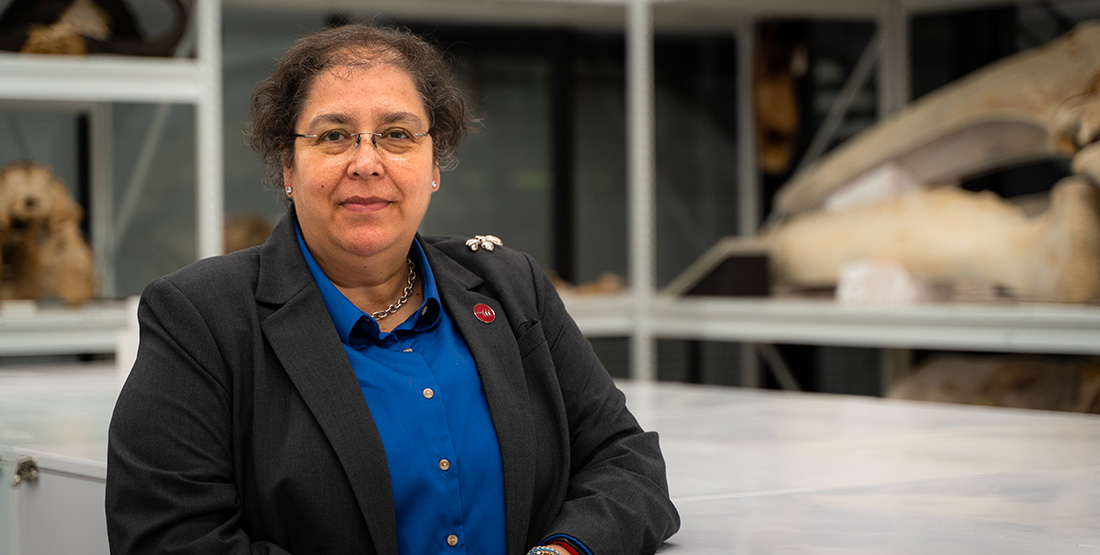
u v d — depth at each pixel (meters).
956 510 1.33
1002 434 1.97
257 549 1.07
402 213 1.18
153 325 1.13
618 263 4.53
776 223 4.29
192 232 3.95
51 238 3.25
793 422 2.14
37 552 1.55
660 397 2.57
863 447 1.83
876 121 4.08
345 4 3.98
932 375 3.61
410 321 1.23
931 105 3.68
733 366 4.48
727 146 4.56
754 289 3.96
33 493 1.55
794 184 4.21
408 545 1.13
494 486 1.18
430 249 1.30
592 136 4.48
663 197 4.51
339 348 1.15
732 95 4.55
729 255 3.96
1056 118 3.22
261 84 1.23
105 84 3.24
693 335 4.01
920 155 3.74
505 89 4.34
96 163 3.81
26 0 3.21
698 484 1.52
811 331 3.69
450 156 1.33
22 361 3.64
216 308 1.13
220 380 1.11
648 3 4.04
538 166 4.40
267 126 1.22
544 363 1.26
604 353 4.33
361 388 1.15
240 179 3.98
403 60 1.21
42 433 1.71
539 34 4.39
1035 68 3.41
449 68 1.33
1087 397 3.18
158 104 3.88
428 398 1.16
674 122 4.52
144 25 3.78
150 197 3.89
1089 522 1.26
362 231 1.16
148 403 1.08
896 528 1.24
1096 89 3.22
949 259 3.49
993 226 3.41
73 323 3.22
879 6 4.02
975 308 3.25
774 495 1.44
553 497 1.23
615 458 1.24
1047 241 3.21
